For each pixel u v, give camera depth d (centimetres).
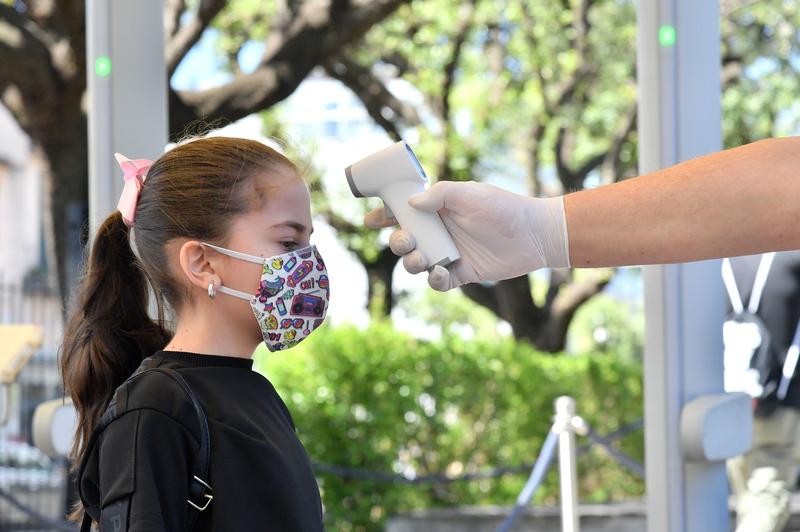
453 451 688
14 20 625
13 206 1284
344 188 1007
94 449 162
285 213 171
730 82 884
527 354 769
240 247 168
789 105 867
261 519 158
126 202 178
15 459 678
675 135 308
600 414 787
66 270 677
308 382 633
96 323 186
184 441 156
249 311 170
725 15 883
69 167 672
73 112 659
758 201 172
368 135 1241
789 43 868
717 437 300
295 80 640
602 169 1003
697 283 311
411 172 182
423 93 973
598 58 941
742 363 382
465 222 180
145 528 149
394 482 634
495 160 1038
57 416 290
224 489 157
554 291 1045
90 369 185
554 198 183
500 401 723
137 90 288
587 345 1363
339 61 920
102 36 287
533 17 931
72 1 609
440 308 1194
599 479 769
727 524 312
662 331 308
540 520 627
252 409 165
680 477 305
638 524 629
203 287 168
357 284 1045
